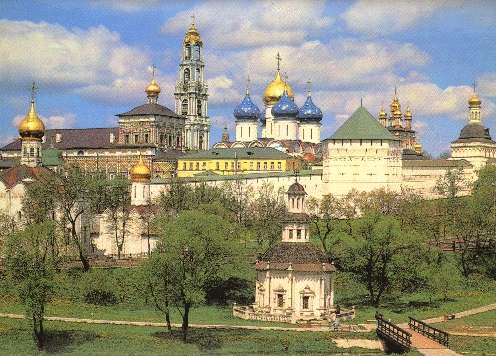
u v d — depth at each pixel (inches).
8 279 5979.3
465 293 7642.7
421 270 7386.8
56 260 6387.8
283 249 6628.9
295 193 6668.3
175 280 5831.7
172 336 5797.2
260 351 5438.0
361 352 5467.5
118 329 6018.7
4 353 5388.8
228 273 6806.1
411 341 5383.9
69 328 6013.8
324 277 6501.0
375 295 7485.2
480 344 5433.1
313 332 5895.7
